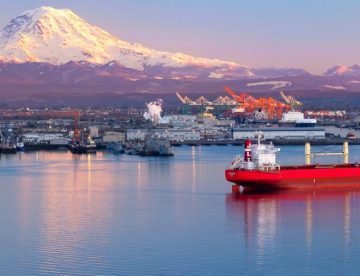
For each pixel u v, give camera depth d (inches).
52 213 6619.1
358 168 7854.3
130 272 4694.9
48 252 5132.9
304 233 5625.0
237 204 6929.1
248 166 7800.2
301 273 4658.0
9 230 5841.5
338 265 4803.2
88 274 4660.4
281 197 7263.8
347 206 6683.1
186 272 4685.0
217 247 5246.1
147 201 7322.8
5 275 4648.1
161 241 5423.2
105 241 5438.0
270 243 5339.6
